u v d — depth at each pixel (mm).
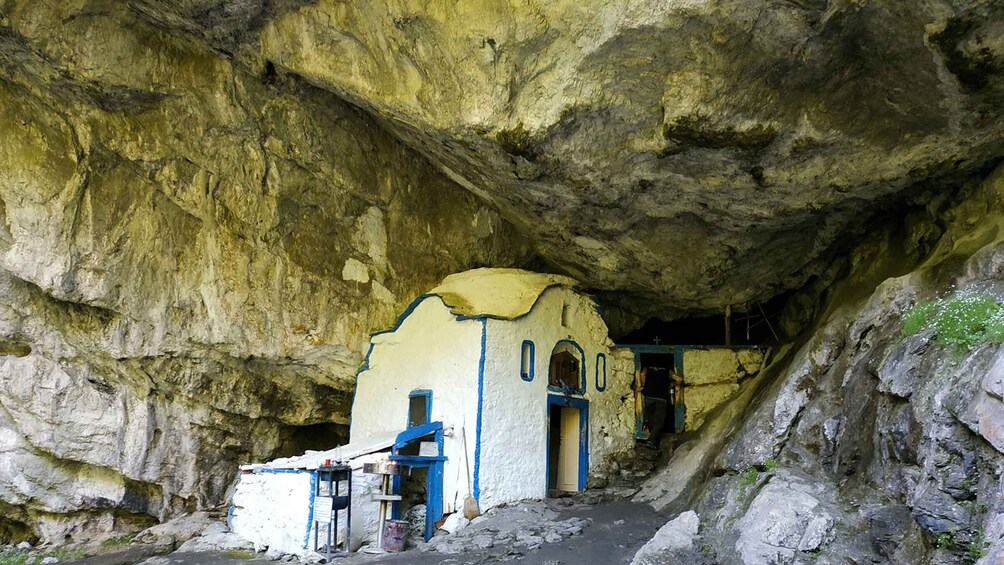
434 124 8836
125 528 11188
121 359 10727
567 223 11211
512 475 10719
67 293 9938
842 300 10070
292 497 9500
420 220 12297
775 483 7566
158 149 10273
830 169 8438
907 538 5992
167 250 10727
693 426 12688
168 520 11430
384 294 12273
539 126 8242
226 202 10914
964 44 6465
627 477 12047
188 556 9430
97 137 9914
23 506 10516
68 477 10641
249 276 11203
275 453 12984
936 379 6371
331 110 10953
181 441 11656
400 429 11328
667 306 13289
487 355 10633
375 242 12055
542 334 11664
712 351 12852
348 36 8414
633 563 7684
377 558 8797
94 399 10633
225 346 11297
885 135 7816
